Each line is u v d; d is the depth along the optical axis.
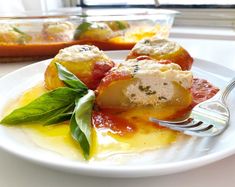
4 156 0.13
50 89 0.19
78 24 0.29
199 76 0.20
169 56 0.19
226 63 0.25
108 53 0.25
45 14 0.31
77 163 0.10
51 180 0.11
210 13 0.41
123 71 0.16
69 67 0.18
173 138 0.14
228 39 0.36
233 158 0.12
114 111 0.16
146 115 0.16
